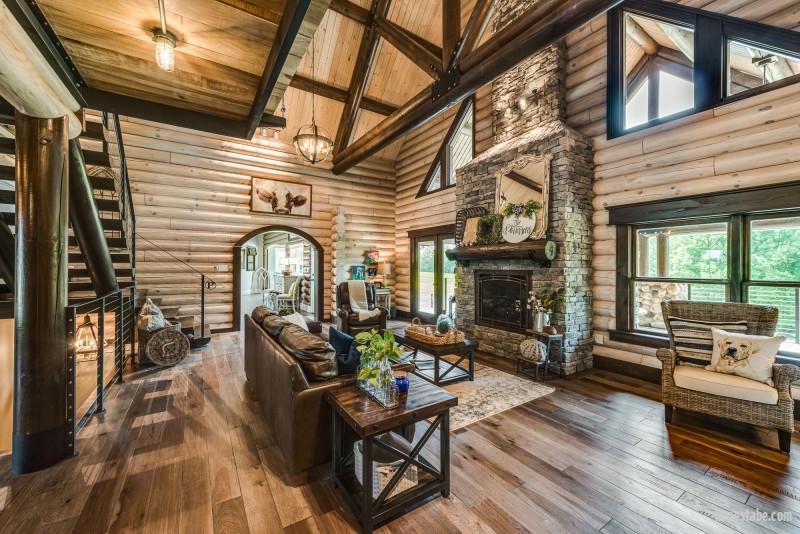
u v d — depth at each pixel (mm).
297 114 7078
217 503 1881
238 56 2363
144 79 2594
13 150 2959
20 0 1794
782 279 3059
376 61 6691
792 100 2889
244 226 6719
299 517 1783
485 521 1749
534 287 4375
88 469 2186
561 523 1733
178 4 1870
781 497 1926
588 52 4367
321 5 1854
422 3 5973
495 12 5117
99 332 3037
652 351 3828
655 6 3729
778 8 2982
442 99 4082
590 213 4312
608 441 2527
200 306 6262
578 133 4250
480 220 5047
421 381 2273
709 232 3525
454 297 6121
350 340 2523
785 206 2918
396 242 8688
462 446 2457
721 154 3279
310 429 2143
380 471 1808
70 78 2357
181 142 6137
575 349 4125
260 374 3047
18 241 2201
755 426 2744
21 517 1764
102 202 3844
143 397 3352
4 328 4020
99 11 1908
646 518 1770
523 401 3262
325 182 7699
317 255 7645
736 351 2648
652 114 3904
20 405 2152
